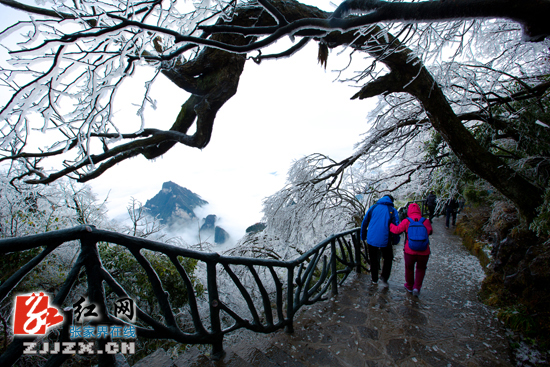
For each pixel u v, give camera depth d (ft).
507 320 9.46
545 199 10.37
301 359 7.76
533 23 2.59
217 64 7.64
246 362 6.32
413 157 22.88
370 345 8.37
